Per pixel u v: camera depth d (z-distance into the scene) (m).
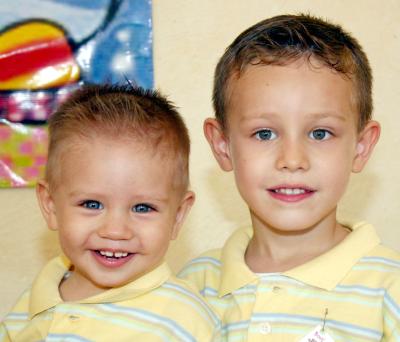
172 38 1.43
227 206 1.46
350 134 0.99
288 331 0.95
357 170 1.06
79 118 1.00
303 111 0.95
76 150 0.98
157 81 1.43
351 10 1.43
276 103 0.96
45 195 1.04
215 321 1.01
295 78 0.96
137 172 0.96
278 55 0.97
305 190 0.98
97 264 0.99
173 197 1.01
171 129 1.02
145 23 1.40
